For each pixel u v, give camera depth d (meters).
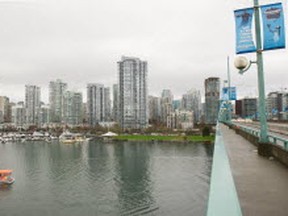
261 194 4.99
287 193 5.07
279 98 131.12
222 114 74.75
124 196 46.47
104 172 66.44
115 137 170.25
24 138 183.25
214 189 3.97
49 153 107.00
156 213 38.41
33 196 47.25
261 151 10.27
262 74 10.70
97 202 43.66
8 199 45.66
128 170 68.19
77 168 72.19
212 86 198.38
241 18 10.80
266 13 10.20
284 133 20.81
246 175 6.70
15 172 67.75
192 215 37.06
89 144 144.75
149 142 142.88
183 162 77.75
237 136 22.38
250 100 144.88
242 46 10.82
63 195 47.66
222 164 6.13
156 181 56.09
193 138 145.50
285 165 8.02
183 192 47.66
